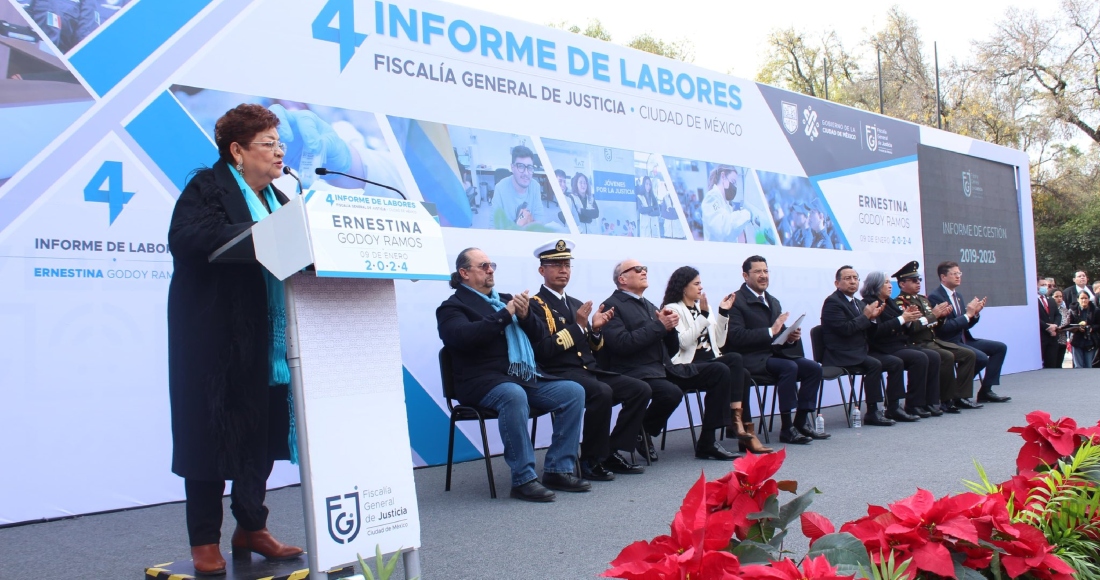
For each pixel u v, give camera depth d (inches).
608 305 213.9
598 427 191.0
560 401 181.0
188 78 181.9
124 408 169.6
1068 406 307.1
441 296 220.8
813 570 51.2
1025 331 457.7
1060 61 1000.2
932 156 404.2
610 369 212.8
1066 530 75.0
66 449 162.2
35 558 130.4
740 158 309.0
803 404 244.7
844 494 164.6
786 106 330.6
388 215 88.8
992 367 329.7
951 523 61.7
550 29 252.7
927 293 393.1
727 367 217.2
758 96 318.7
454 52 229.0
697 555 50.4
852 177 357.4
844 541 61.4
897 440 238.5
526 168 242.2
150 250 175.0
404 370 211.9
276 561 103.5
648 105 278.8
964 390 306.0
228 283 97.5
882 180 373.4
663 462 214.8
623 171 268.5
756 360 242.7
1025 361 455.8
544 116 248.5
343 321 89.0
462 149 228.1
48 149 163.5
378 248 86.1
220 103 186.2
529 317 184.7
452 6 229.8
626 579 50.0
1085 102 992.2
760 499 62.4
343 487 85.7
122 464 168.9
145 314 173.6
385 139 213.0
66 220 164.7
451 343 177.3
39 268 160.9
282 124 194.5
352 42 208.4
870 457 209.3
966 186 425.4
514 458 171.9
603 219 261.1
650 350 213.9
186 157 180.7
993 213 443.5
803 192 333.7
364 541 86.6
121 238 171.2
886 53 1078.4
